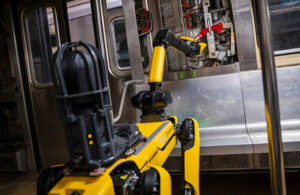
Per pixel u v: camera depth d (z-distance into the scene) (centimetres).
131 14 255
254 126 226
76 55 75
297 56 230
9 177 317
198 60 258
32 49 318
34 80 319
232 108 235
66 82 75
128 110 283
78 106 77
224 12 246
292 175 222
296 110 218
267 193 197
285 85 222
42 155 330
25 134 326
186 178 132
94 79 76
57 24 302
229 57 251
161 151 123
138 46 256
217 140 212
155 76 148
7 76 332
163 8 262
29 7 308
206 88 243
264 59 73
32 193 257
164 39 154
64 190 75
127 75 279
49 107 318
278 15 235
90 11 313
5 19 311
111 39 285
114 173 94
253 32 234
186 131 144
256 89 229
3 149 331
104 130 78
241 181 224
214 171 243
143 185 84
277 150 74
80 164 77
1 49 326
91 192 71
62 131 317
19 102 322
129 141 96
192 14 254
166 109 253
